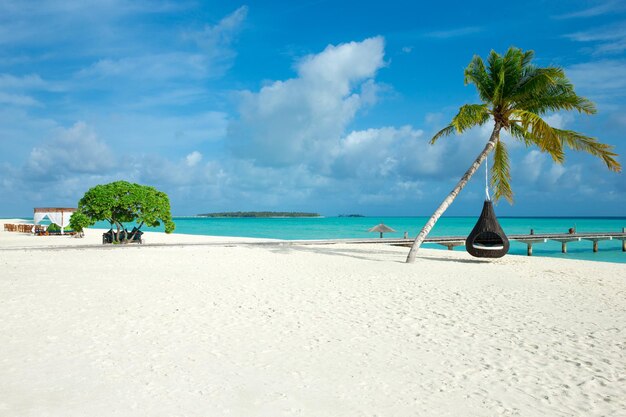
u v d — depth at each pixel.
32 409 4.90
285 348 7.18
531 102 18.48
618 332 8.26
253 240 34.69
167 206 28.30
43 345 7.14
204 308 9.91
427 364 6.52
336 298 11.14
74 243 30.31
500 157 21.17
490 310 9.99
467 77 18.69
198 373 6.07
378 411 5.00
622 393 5.53
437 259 21.48
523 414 4.95
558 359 6.75
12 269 15.72
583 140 17.16
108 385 5.61
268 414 4.89
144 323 8.58
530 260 22.03
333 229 81.06
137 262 18.11
